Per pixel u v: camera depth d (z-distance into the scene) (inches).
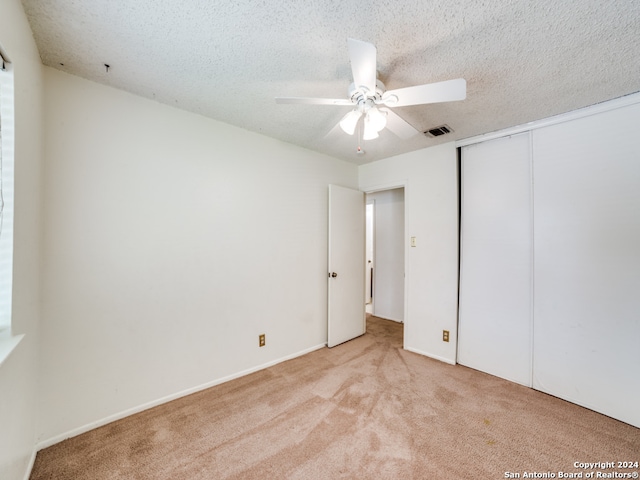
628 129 72.1
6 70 43.6
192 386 83.8
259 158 101.3
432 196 113.3
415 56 57.6
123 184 72.1
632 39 51.8
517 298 91.8
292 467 55.8
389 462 57.1
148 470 55.1
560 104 77.7
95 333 67.6
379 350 119.6
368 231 206.4
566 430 67.4
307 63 60.7
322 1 44.0
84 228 66.1
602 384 74.7
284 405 77.4
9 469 43.6
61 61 60.0
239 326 95.1
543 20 47.5
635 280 70.7
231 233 93.5
